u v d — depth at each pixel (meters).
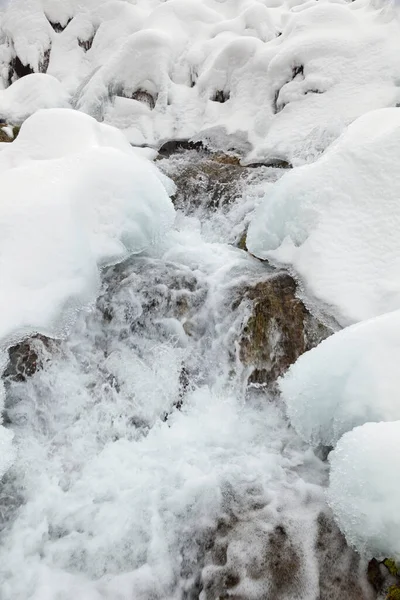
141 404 4.13
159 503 3.33
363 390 2.98
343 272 4.07
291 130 6.98
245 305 4.31
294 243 4.49
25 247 3.94
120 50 8.88
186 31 9.79
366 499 2.49
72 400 4.08
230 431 3.85
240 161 7.23
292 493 3.24
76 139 5.69
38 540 3.24
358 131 4.73
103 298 4.60
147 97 8.95
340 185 4.39
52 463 3.71
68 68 10.84
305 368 3.28
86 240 4.28
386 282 3.86
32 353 4.02
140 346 4.49
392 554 2.45
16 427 3.83
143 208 4.65
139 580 2.98
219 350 4.33
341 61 7.11
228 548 2.95
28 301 3.73
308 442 3.40
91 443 3.88
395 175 4.25
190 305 4.55
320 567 2.74
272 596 2.67
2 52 11.31
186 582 2.92
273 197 4.61
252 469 3.48
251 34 9.11
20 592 2.98
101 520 3.29
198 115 8.34
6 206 4.14
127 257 4.66
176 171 6.98
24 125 5.98
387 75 6.73
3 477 3.53
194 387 4.24
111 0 11.07
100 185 4.54
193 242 5.49
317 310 4.04
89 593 2.95
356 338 3.15
